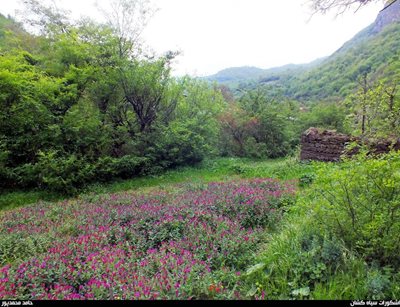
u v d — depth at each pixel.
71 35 12.49
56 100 10.80
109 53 12.57
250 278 3.49
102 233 5.04
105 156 11.32
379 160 3.56
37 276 3.48
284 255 3.71
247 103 19.73
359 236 3.61
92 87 12.16
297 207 4.84
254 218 5.88
